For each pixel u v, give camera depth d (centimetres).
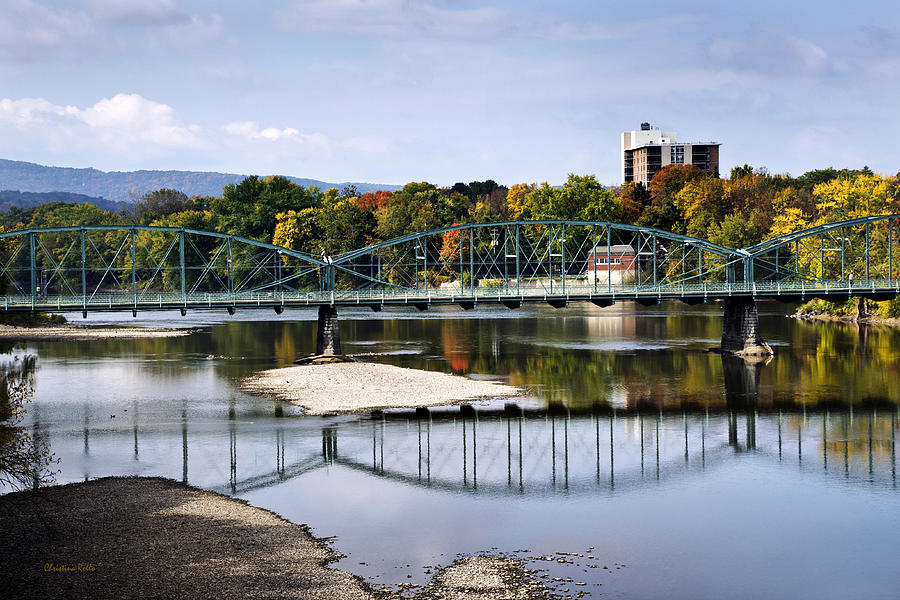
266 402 7831
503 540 4466
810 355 11031
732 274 11800
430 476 5594
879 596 3869
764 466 5891
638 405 7856
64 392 8331
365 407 7644
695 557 4269
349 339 13125
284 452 6119
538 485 5444
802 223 16962
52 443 6325
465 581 3941
